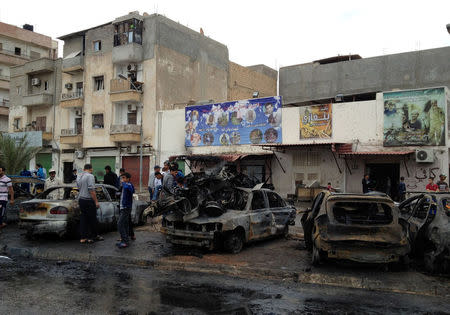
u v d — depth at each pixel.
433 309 5.23
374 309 5.20
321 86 28.16
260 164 21.75
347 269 7.06
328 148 19.52
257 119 21.94
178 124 25.17
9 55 41.62
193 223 8.25
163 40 27.25
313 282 6.54
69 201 9.86
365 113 18.72
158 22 26.97
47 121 32.88
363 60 26.89
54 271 7.17
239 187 9.55
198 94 29.95
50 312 4.89
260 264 7.36
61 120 31.72
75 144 30.27
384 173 18.53
